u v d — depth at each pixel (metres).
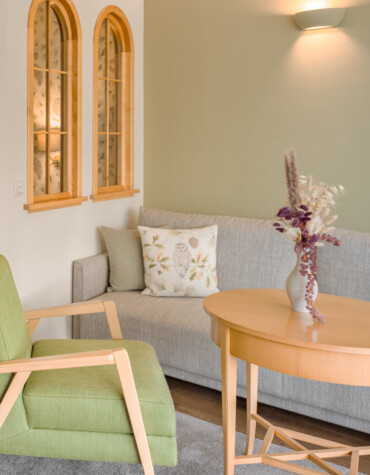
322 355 1.73
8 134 2.91
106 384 2.03
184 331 2.90
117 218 3.88
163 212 3.66
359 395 2.46
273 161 3.60
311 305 1.95
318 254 3.04
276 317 1.99
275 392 2.69
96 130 3.58
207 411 2.78
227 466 2.04
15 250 3.03
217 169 3.83
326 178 3.42
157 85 4.00
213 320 2.09
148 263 3.31
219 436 2.53
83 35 3.39
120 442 1.97
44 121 3.23
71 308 2.48
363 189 3.30
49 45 3.23
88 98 3.48
